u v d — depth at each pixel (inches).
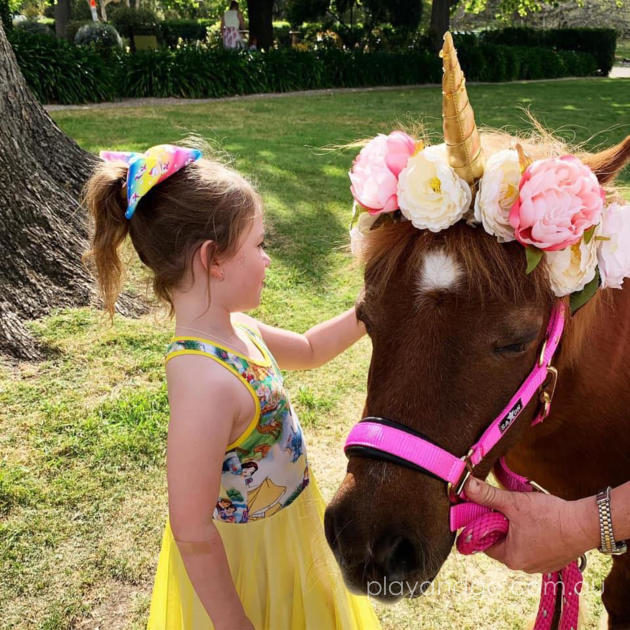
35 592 97.3
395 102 568.4
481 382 55.1
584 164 61.1
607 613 86.7
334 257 211.0
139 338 160.2
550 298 58.4
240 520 64.2
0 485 114.4
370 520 54.1
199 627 66.5
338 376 153.5
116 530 108.3
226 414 57.1
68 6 861.8
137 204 58.6
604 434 71.5
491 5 1444.4
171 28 1037.8
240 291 60.4
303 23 1033.5
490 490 58.7
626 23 1480.1
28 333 154.8
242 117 466.9
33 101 185.5
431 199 55.0
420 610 96.3
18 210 163.3
